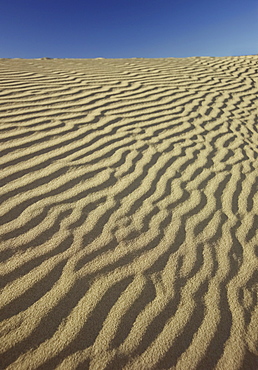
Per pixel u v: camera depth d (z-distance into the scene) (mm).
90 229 1797
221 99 4707
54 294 1386
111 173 2375
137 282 1495
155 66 6469
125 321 1304
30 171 2256
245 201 2213
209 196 2238
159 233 1831
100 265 1567
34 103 3445
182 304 1405
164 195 2189
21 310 1299
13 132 2762
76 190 2121
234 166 2707
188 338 1260
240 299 1454
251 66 7172
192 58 8008
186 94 4676
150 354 1188
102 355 1168
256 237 1870
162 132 3227
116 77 5055
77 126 3068
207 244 1784
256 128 3738
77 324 1271
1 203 1900
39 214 1854
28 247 1619
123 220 1900
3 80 4035
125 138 2965
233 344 1246
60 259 1572
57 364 1123
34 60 5969
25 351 1154
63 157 2498
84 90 4129
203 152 2908
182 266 1616
